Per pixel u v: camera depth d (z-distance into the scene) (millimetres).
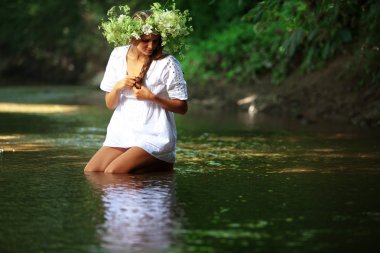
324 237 4699
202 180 6664
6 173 6961
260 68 16734
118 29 7086
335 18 10312
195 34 20219
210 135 10367
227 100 15852
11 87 21484
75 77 24203
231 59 18062
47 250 4383
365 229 4898
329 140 9750
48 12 24953
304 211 5414
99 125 11609
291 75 15500
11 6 25125
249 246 4484
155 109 7105
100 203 5648
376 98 12602
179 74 7066
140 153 6977
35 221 5074
